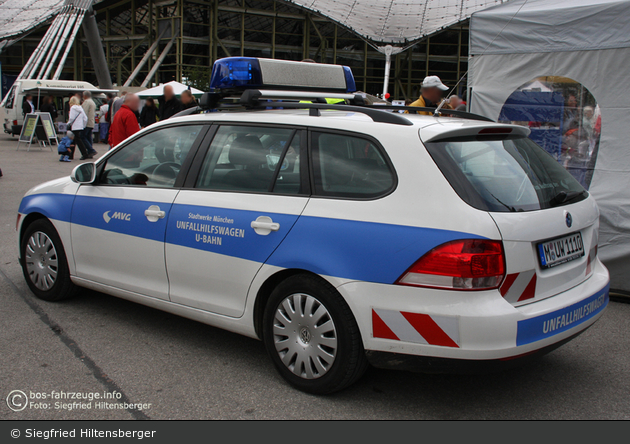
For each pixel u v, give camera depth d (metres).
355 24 40.34
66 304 4.56
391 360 2.82
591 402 3.16
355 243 2.86
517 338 2.66
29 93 22.48
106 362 3.53
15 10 44.47
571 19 5.20
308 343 3.09
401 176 2.84
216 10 40.97
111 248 4.01
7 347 3.71
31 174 12.77
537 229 2.81
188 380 3.31
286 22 43.41
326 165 3.12
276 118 3.41
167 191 3.73
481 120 3.62
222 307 3.42
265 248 3.18
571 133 5.35
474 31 5.75
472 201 2.69
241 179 3.43
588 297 3.07
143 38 42.53
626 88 5.00
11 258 5.86
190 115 3.89
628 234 4.89
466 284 2.61
